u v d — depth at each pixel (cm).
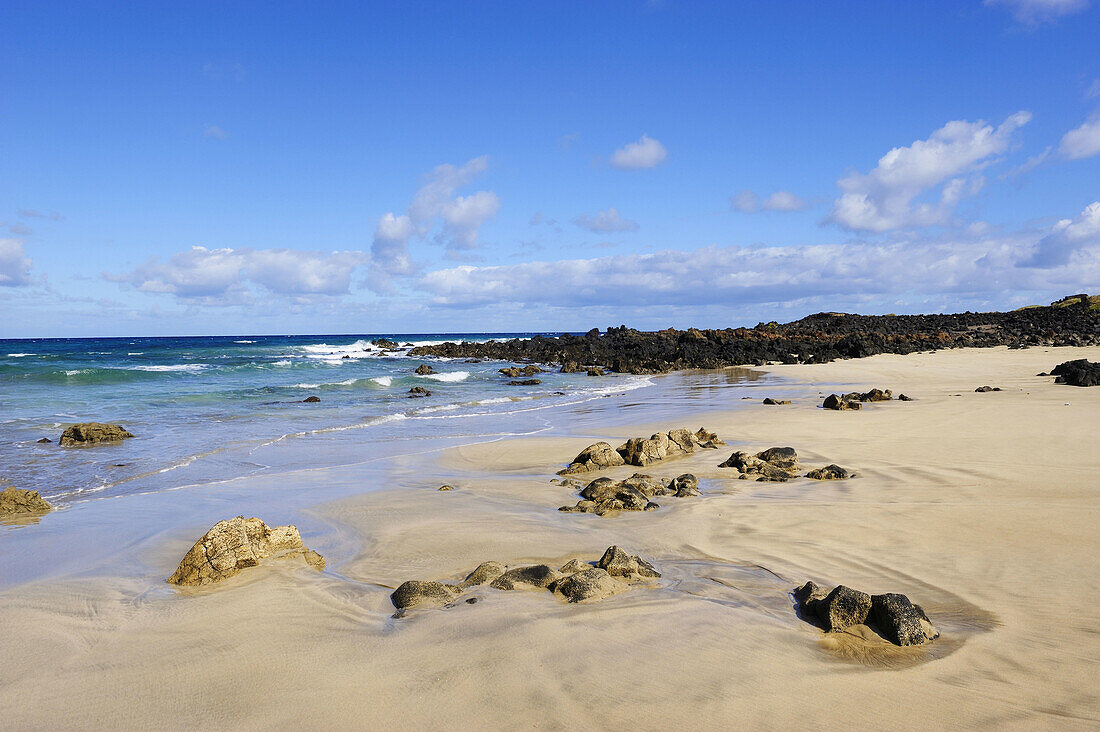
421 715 407
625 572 655
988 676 441
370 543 819
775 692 423
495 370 5222
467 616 555
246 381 3588
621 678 443
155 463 1393
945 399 2306
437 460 1438
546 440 1694
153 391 2897
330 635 535
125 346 9112
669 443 1407
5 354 5931
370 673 465
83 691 457
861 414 1964
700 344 6525
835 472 1123
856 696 418
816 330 8650
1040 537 736
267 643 523
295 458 1466
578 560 688
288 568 718
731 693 422
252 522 758
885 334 7856
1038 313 10038
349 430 1919
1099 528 761
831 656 476
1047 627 514
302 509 1004
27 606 623
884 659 469
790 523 838
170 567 744
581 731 383
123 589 668
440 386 3706
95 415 2128
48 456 1467
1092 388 2494
